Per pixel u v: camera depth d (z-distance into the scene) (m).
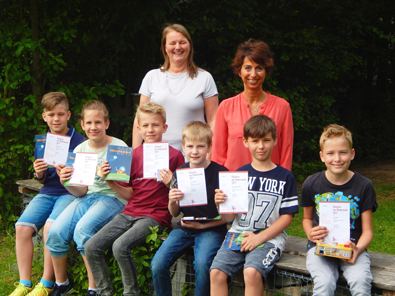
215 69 6.59
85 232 3.02
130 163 2.96
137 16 4.90
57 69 4.93
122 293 3.08
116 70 5.77
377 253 2.76
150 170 2.92
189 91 3.58
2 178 4.78
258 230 2.67
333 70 8.05
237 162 3.07
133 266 2.87
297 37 7.38
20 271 3.38
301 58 7.36
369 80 10.05
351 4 8.25
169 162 3.08
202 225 2.82
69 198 3.47
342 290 2.52
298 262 2.61
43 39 4.57
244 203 2.57
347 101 9.68
